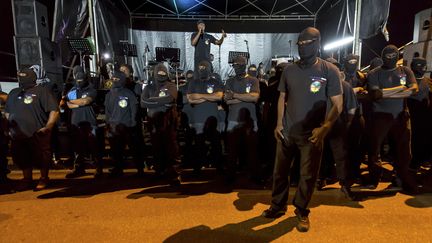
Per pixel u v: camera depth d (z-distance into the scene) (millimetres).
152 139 4500
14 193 4043
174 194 3924
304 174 2764
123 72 4688
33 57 5469
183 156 5645
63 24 7230
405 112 3664
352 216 3146
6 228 2973
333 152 3641
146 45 11562
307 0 10906
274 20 12367
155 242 2674
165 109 4355
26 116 4016
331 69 2621
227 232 2844
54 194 3986
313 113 2658
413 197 3689
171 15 12141
